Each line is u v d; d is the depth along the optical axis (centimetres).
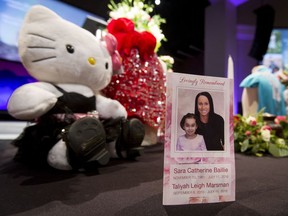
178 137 65
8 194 79
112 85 157
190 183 66
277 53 588
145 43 166
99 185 89
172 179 64
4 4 375
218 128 69
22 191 82
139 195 77
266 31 524
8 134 279
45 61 111
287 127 182
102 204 70
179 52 566
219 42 451
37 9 110
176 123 65
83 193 80
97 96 136
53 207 68
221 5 448
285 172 112
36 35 109
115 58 138
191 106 66
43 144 114
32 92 102
